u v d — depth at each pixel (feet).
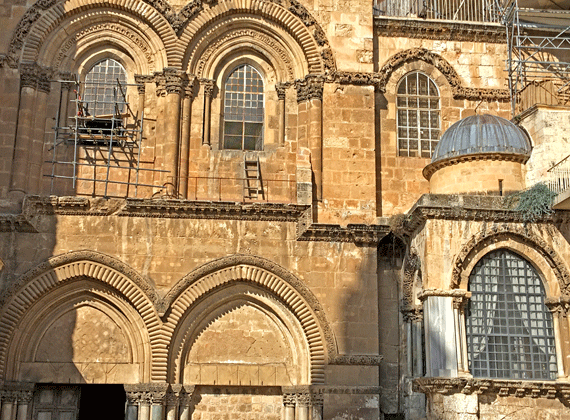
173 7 96.89
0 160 89.97
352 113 95.20
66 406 86.12
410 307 89.51
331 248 87.61
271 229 87.45
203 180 93.66
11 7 94.43
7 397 82.23
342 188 92.79
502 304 82.23
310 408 83.71
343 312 85.97
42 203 85.40
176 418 83.76
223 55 97.86
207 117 95.50
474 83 102.17
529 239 82.79
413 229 87.40
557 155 88.84
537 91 102.73
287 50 98.17
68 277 84.64
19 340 83.76
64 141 93.04
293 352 86.58
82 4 95.55
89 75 97.19
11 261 84.28
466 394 77.00
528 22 106.42
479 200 82.89
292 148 95.66
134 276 84.69
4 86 92.12
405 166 97.60
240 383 85.35
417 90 101.04
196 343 86.28
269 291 87.25
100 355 84.99
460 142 89.45
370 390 83.82
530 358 81.00
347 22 97.96
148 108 95.45
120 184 93.09
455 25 102.22
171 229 86.43
